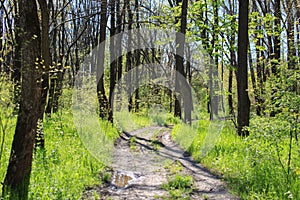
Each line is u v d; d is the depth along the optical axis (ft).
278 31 50.31
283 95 23.34
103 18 55.98
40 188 19.21
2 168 21.45
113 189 23.13
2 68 33.91
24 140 17.99
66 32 99.71
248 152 24.80
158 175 27.14
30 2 17.98
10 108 22.57
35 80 18.15
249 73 83.30
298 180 20.85
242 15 39.52
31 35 17.99
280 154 25.96
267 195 20.07
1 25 58.54
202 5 52.95
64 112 52.85
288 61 27.99
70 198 19.02
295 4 61.41
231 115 50.80
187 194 21.91
